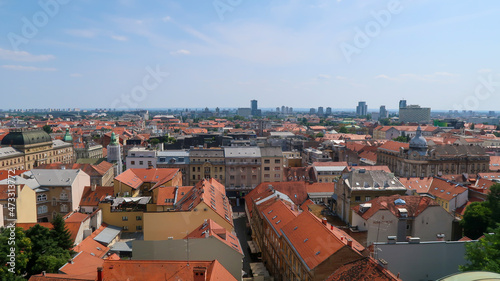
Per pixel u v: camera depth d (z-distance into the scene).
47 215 113.19
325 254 60.38
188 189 113.69
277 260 81.50
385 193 102.50
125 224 106.94
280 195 111.81
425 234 88.94
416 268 67.56
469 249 62.59
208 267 60.12
